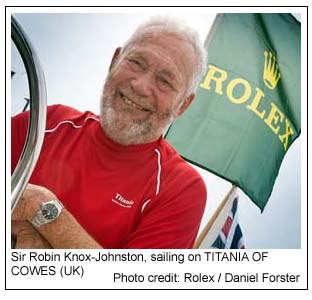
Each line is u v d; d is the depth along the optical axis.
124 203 1.41
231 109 1.93
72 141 1.46
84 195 1.41
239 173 1.93
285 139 1.99
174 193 1.42
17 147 1.38
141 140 1.42
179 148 1.90
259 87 1.94
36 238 1.29
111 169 1.43
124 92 1.45
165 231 1.39
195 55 1.47
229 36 1.90
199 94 1.90
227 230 1.93
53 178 1.42
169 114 1.47
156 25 1.47
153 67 1.44
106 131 1.43
